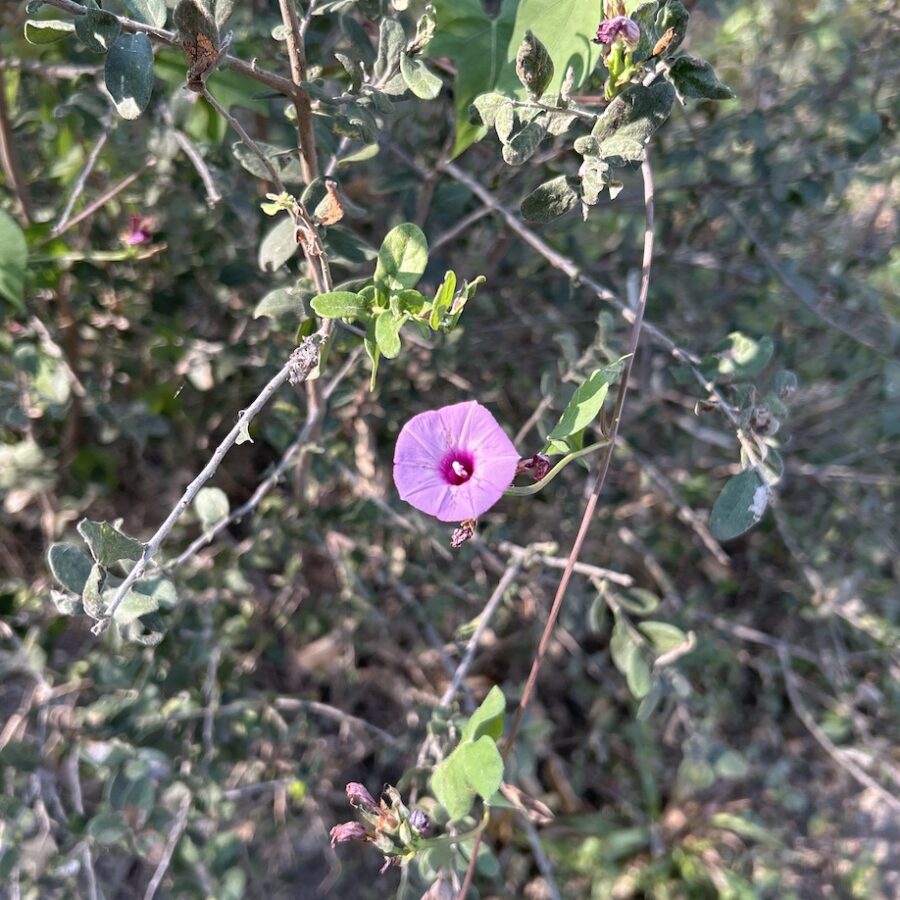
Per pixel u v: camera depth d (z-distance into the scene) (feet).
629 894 1.93
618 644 1.22
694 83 0.84
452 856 1.02
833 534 2.08
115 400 1.74
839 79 1.69
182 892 1.38
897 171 1.85
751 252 1.72
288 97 0.92
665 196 1.76
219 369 1.60
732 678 2.08
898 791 2.11
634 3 0.84
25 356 1.39
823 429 2.08
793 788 2.12
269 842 1.73
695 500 2.05
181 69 1.27
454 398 1.82
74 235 1.52
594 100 1.02
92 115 1.29
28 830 1.40
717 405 1.05
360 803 0.91
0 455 1.50
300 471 1.43
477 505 0.80
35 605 1.58
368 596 1.60
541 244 1.23
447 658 1.56
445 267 1.51
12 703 1.70
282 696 1.73
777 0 1.90
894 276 2.31
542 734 1.60
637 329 0.91
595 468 1.56
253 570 1.75
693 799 2.06
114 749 1.30
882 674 2.21
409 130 1.66
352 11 1.29
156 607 0.92
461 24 1.02
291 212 0.88
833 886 2.02
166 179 1.45
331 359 1.53
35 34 0.81
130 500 1.92
